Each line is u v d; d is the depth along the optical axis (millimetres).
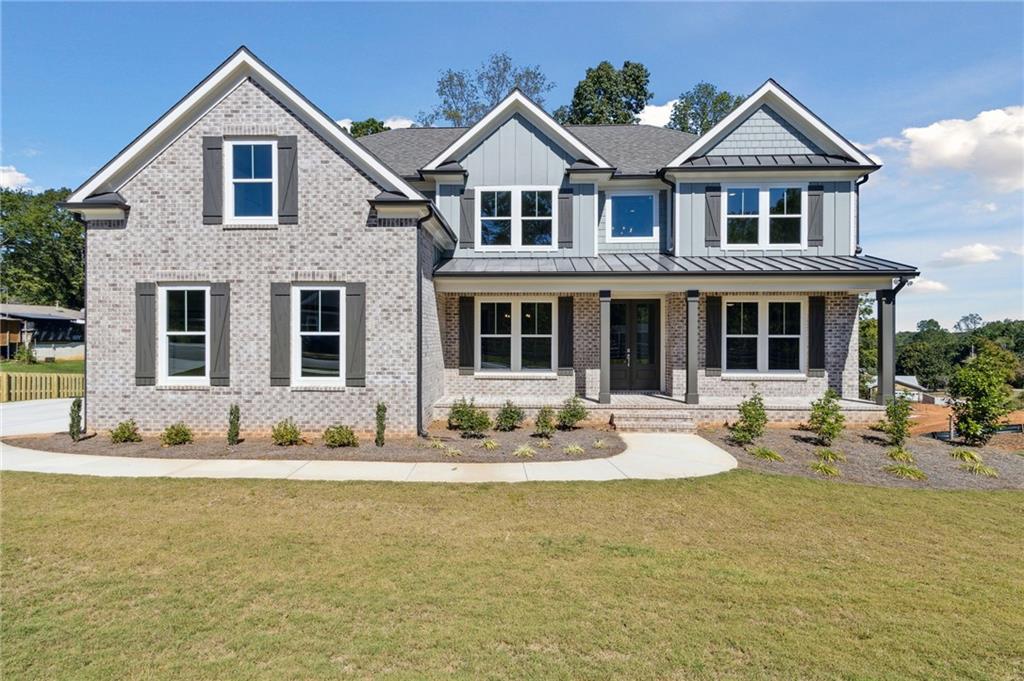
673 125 45781
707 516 7309
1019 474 9727
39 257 59688
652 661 3963
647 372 16000
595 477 9047
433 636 4238
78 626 4363
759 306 14969
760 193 15281
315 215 11969
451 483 8633
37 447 11000
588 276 13641
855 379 14797
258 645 4105
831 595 5062
